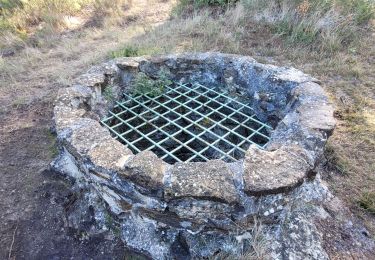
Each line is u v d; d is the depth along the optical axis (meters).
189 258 2.25
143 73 3.64
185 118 3.25
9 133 3.72
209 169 2.17
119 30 6.25
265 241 2.21
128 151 2.37
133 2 7.45
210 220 2.15
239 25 5.55
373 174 2.91
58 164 3.07
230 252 2.22
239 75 3.54
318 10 5.31
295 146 2.35
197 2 6.48
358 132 3.34
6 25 6.44
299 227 2.36
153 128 3.44
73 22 6.75
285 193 2.10
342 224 2.53
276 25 5.38
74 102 2.95
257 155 2.25
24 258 2.48
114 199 2.39
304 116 2.65
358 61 4.55
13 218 2.75
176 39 5.30
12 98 4.35
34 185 3.02
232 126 3.49
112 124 3.35
